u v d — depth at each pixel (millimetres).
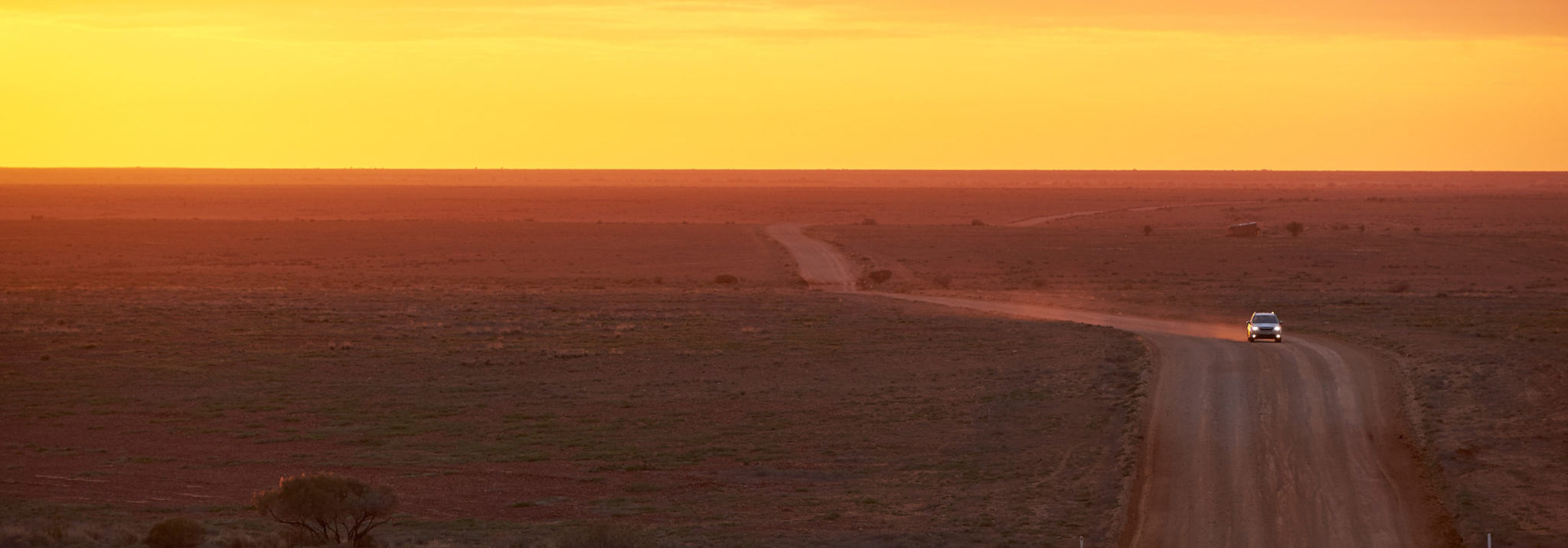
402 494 34906
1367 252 124375
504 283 105688
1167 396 46156
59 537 26594
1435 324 65375
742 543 28109
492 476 37250
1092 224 183125
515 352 61688
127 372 54688
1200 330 69062
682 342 65438
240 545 26453
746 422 45156
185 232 157000
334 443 41938
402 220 184000
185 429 43969
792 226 172875
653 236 154625
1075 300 87625
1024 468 37094
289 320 73062
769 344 64688
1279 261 118875
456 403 48812
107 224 167125
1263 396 45844
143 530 28719
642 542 27578
